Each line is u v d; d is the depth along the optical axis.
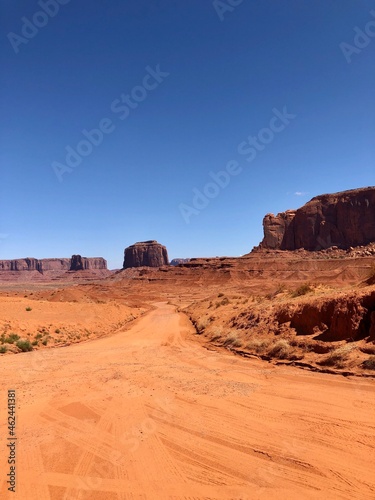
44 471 6.45
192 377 12.96
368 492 5.39
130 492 5.71
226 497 5.48
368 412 8.30
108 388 11.82
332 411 8.55
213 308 38.44
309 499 5.32
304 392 10.13
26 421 8.95
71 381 12.98
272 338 16.31
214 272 152.25
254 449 6.96
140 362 16.66
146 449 7.20
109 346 23.48
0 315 27.83
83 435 7.98
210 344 21.44
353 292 14.06
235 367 14.34
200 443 7.36
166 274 175.25
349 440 7.03
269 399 9.81
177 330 31.80
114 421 8.78
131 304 77.00
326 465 6.19
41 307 34.69
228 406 9.47
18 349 21.84
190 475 6.16
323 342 13.55
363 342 12.20
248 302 31.09
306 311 15.52
